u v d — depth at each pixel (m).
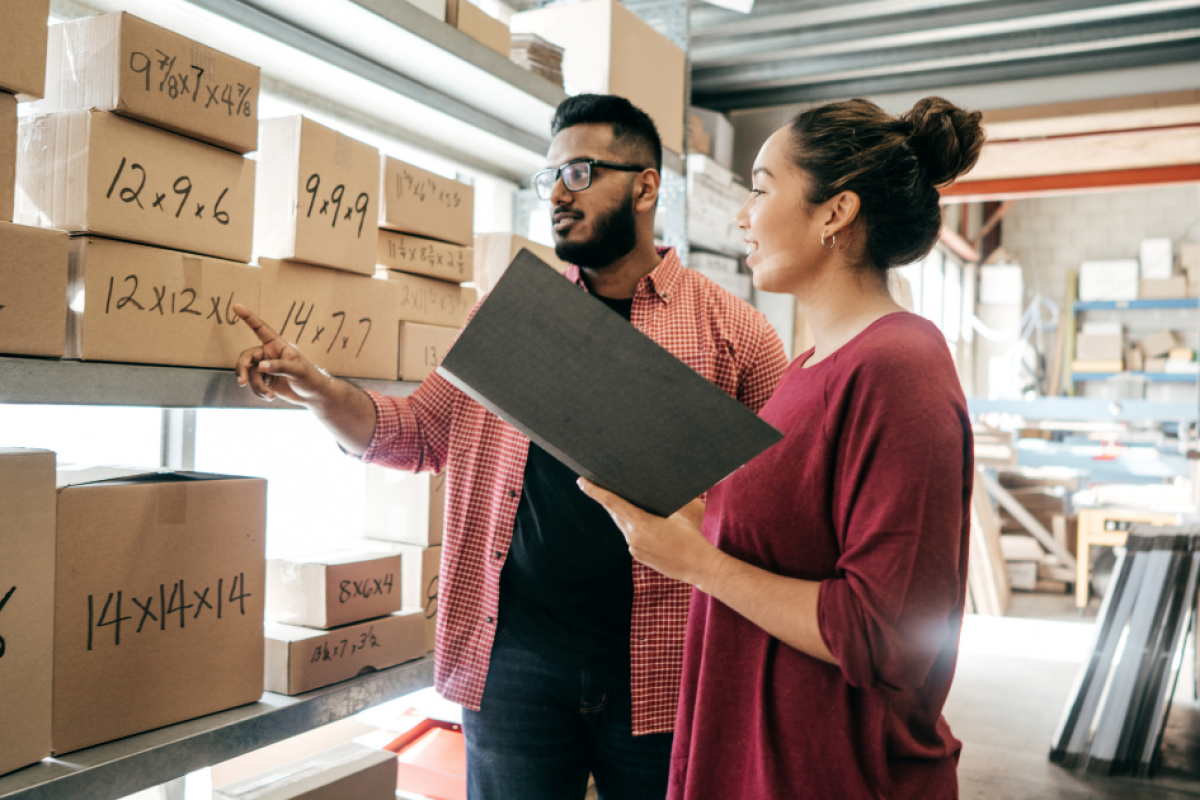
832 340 0.85
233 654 1.18
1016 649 4.26
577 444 0.82
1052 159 4.82
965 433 0.75
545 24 2.23
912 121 0.84
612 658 1.25
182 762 1.06
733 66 4.32
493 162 2.58
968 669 3.92
